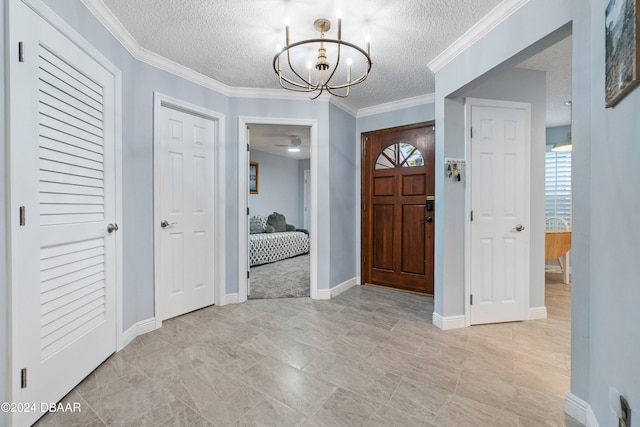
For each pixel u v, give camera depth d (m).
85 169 1.68
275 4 1.75
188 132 2.72
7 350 1.22
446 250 2.42
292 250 5.88
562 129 4.48
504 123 2.51
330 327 2.46
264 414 1.42
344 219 3.56
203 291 2.90
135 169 2.23
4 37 1.19
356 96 3.27
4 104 1.20
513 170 2.53
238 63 2.50
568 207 4.42
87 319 1.70
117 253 1.99
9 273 1.22
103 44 1.84
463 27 1.97
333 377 1.73
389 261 3.65
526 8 1.63
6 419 1.22
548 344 2.14
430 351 2.04
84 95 1.66
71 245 1.57
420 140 3.39
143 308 2.32
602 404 1.20
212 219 2.96
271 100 3.10
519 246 2.54
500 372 1.78
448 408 1.46
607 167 1.15
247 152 3.15
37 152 1.35
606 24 1.11
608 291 1.14
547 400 1.52
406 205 3.52
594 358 1.28
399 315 2.74
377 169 3.70
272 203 6.96
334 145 3.34
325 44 2.20
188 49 2.27
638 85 0.91
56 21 1.45
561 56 2.36
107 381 1.67
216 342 2.17
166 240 2.55
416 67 2.56
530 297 2.60
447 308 2.43
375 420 1.38
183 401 1.51
